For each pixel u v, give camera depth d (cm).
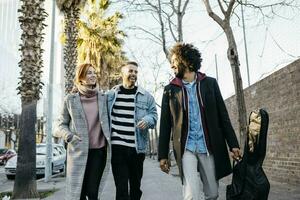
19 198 948
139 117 516
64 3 1844
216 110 403
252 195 388
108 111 507
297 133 1035
